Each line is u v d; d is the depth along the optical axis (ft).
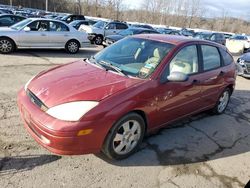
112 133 11.41
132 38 16.05
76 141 10.53
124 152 12.31
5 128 13.92
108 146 11.54
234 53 71.82
